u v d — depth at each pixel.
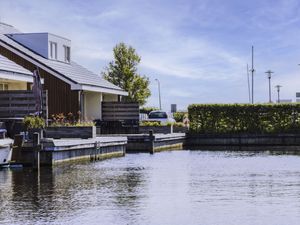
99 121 35.25
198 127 39.62
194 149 32.44
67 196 13.13
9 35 35.19
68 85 32.47
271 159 23.80
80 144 22.25
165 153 28.41
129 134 32.84
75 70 36.38
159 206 11.83
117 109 36.41
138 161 22.91
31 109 23.83
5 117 23.88
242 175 17.42
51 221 10.34
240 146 36.09
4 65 25.83
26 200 12.55
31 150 20.44
